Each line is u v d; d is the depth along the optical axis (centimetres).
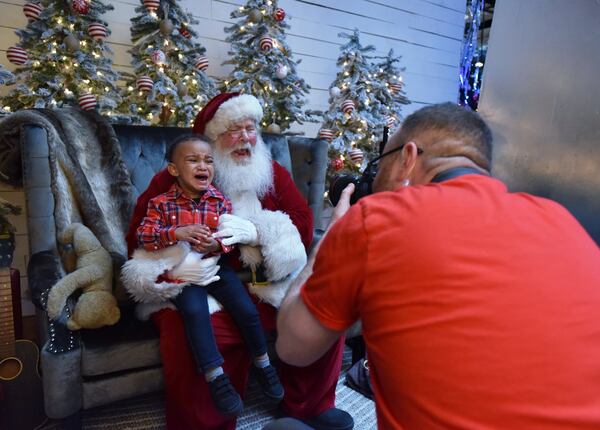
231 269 146
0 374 137
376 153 323
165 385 129
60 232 146
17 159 157
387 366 53
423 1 416
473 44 442
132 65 242
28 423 140
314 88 363
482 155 70
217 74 312
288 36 343
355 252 56
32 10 201
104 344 123
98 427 142
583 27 80
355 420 153
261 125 275
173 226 134
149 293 128
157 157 196
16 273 181
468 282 50
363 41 384
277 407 154
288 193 172
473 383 47
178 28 247
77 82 213
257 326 135
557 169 86
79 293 141
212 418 128
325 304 60
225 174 161
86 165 167
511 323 48
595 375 47
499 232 54
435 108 74
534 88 91
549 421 44
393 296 53
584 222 80
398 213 57
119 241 164
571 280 52
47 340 120
